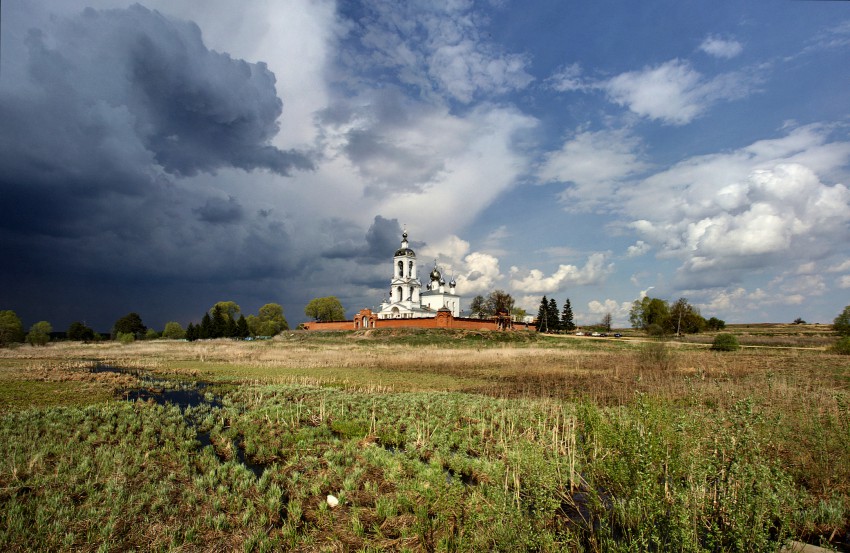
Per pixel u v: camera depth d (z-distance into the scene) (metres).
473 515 11.59
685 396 26.52
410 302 128.12
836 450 14.42
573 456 15.37
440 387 37.53
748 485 9.82
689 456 11.74
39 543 11.05
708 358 54.72
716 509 10.74
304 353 70.38
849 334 90.81
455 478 14.96
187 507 13.30
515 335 97.88
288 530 12.07
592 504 12.28
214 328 131.00
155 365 54.03
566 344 91.00
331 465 16.86
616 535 11.37
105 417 23.98
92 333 133.00
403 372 47.72
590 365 50.75
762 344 82.62
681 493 9.60
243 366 53.72
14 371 46.12
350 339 98.12
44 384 37.34
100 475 15.40
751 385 28.56
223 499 13.96
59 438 19.83
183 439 20.59
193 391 35.59
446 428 22.33
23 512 12.58
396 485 15.01
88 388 35.44
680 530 9.02
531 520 10.45
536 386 36.78
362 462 17.50
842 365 45.12
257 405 28.16
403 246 135.50
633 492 10.99
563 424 20.98
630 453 11.44
